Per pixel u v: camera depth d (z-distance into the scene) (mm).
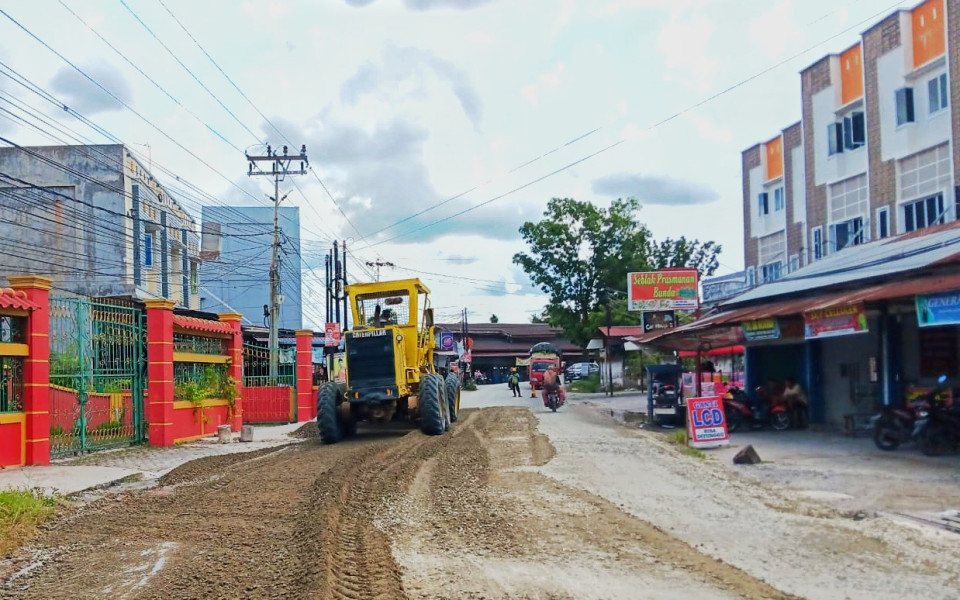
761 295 22391
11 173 31250
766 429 20703
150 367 19172
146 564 7961
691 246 56906
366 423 23859
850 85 31938
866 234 30500
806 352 21922
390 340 19953
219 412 22422
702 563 7590
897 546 8180
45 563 8180
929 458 14250
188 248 37844
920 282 14656
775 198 39344
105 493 12391
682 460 15219
